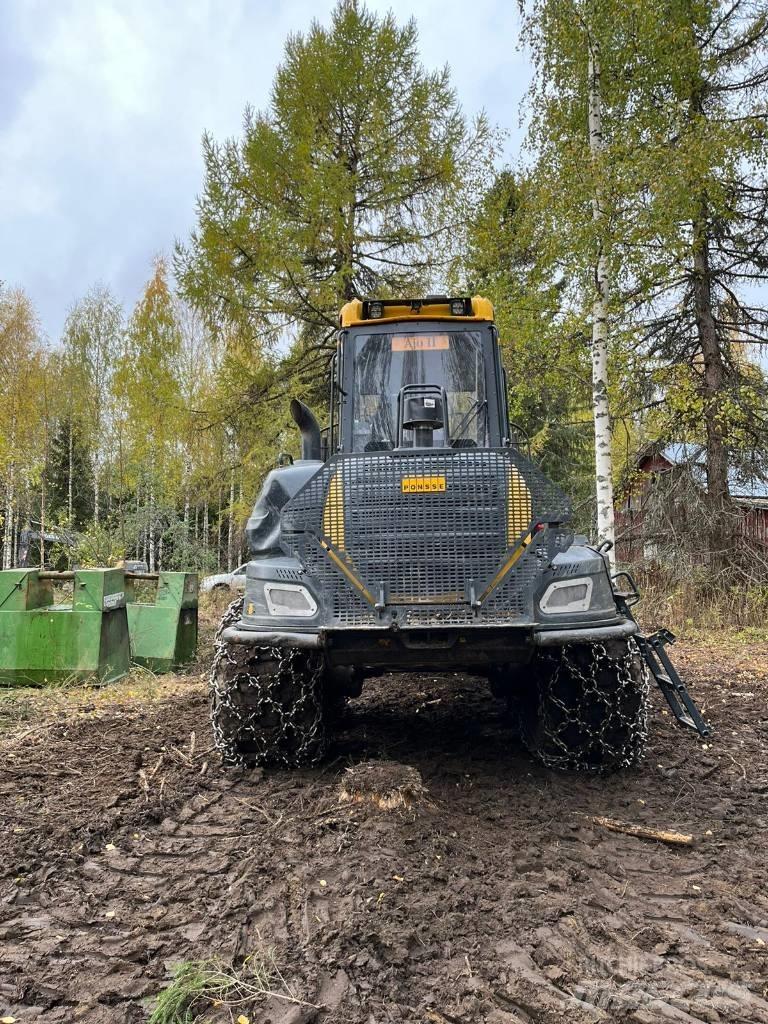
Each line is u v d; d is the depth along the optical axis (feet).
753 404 39.50
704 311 40.34
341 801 12.32
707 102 37.17
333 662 13.20
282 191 44.80
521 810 12.37
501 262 37.78
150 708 20.54
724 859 10.75
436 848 10.85
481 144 45.70
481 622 12.04
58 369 94.68
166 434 63.93
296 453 46.24
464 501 12.20
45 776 14.38
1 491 84.69
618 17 31.27
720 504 40.91
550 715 13.96
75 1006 7.48
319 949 8.34
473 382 16.37
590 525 44.68
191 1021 7.23
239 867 10.40
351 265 44.11
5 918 9.20
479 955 8.24
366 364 16.44
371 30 45.39
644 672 14.14
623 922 8.94
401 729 17.54
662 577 41.01
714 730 17.35
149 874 10.35
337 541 12.36
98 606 24.04
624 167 29.78
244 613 13.50
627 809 12.55
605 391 33.04
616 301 35.55
